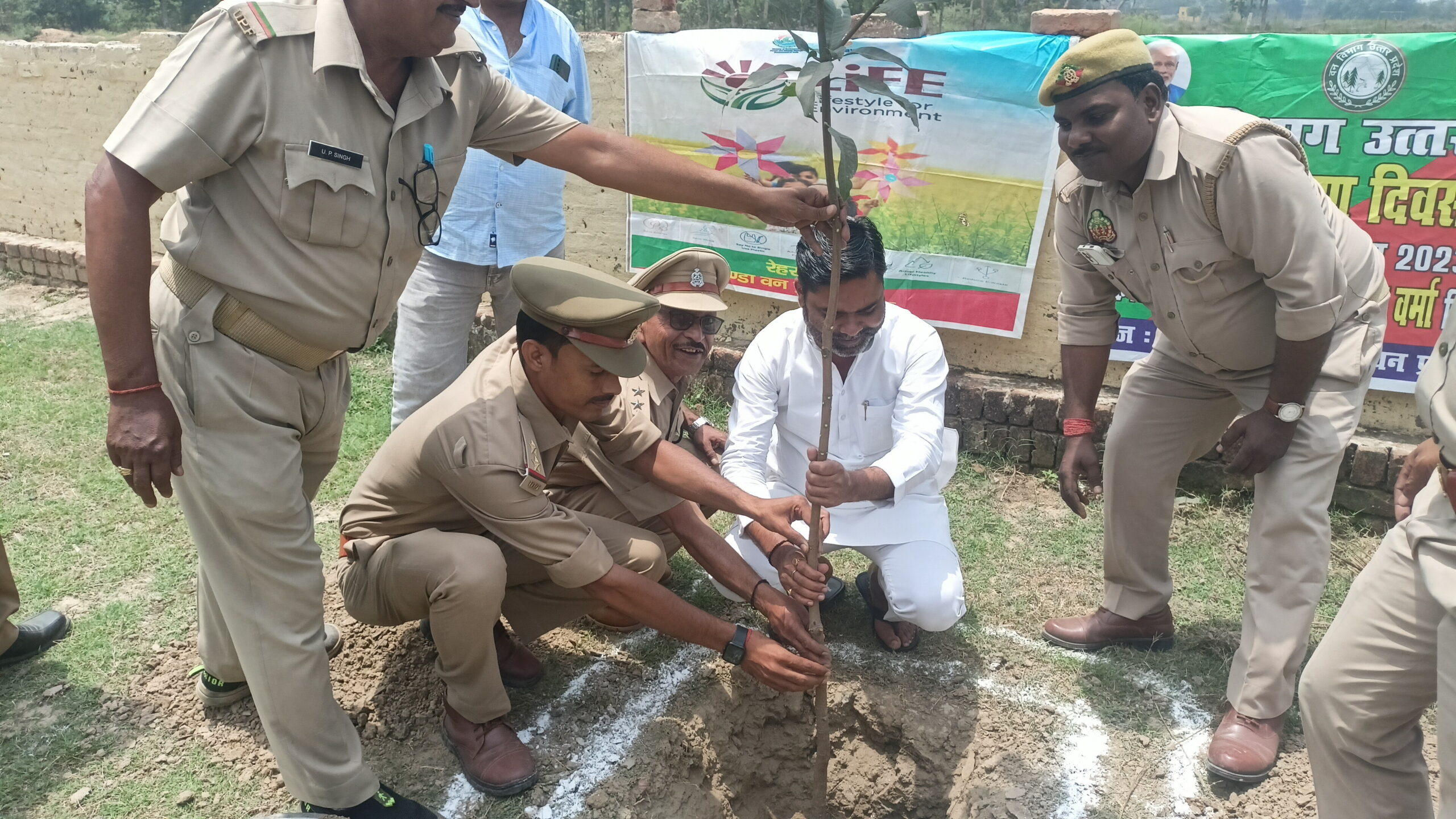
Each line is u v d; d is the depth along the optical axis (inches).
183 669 120.2
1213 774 108.3
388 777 104.7
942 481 129.3
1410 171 154.5
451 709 105.4
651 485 116.0
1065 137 103.5
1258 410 108.3
